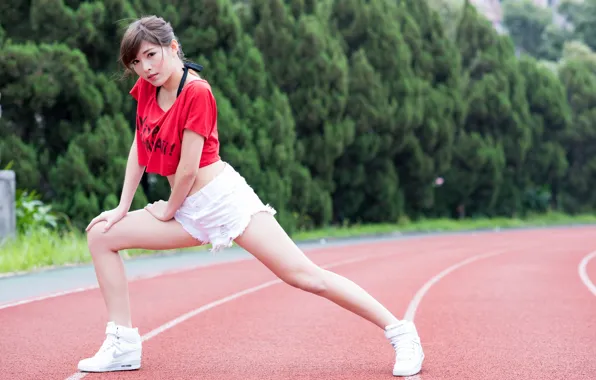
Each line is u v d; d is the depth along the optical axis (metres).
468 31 39.34
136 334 5.41
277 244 4.89
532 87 41.81
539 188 44.03
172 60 4.66
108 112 19.94
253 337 7.07
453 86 35.06
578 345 6.64
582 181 43.56
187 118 4.66
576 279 13.04
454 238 27.75
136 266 14.97
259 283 12.09
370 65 30.34
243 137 23.30
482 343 6.76
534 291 11.16
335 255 19.05
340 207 30.73
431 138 33.06
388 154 31.08
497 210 39.47
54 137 19.77
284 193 24.45
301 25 27.31
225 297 10.29
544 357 6.06
